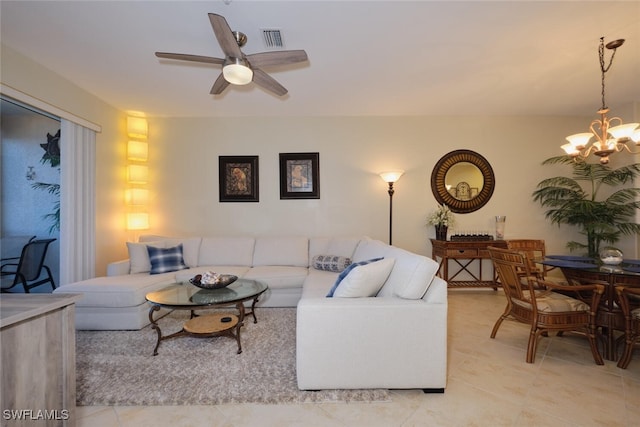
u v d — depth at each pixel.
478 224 4.20
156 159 4.14
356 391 1.77
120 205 3.85
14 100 2.53
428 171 4.19
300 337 1.75
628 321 2.06
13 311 1.10
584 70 2.84
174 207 4.16
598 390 1.82
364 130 4.19
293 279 3.26
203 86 3.19
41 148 3.20
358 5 1.95
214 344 2.39
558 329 2.15
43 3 1.91
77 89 3.14
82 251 3.17
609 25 2.15
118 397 1.72
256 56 2.01
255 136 4.18
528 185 4.19
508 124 4.18
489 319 3.03
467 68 2.80
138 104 3.69
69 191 3.02
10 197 3.08
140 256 3.36
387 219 4.20
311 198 4.18
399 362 1.75
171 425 1.52
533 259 2.89
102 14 2.03
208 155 4.17
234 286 2.64
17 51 2.48
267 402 1.70
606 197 4.05
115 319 2.68
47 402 1.22
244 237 3.95
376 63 2.71
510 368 2.07
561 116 4.18
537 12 2.01
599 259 2.66
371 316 1.75
